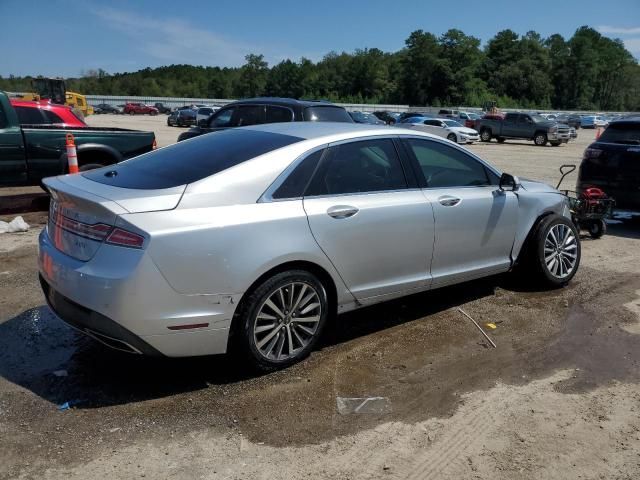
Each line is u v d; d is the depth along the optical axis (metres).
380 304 4.95
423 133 4.53
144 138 9.38
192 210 3.24
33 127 8.84
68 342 4.09
